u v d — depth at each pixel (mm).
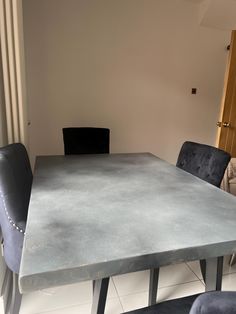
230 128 2898
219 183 1559
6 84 1605
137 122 3221
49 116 2861
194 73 3314
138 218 921
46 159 1766
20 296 1263
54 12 2637
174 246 749
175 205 1049
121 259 684
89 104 2979
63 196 1107
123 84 3051
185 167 1830
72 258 677
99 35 2834
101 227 847
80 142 2424
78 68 2848
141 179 1374
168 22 3039
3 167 1082
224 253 796
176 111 3359
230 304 461
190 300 941
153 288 1398
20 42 1620
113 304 1497
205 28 3205
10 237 1109
